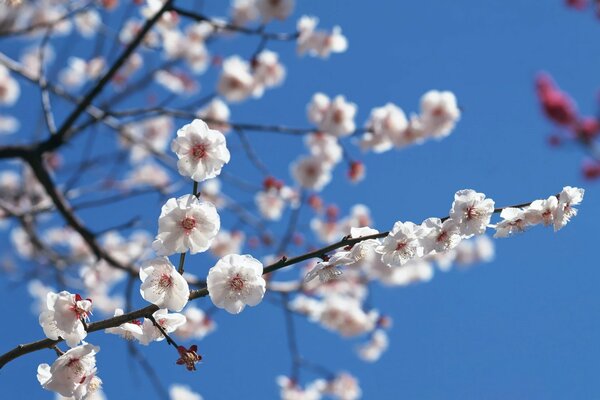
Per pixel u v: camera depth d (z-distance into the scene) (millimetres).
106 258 1212
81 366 836
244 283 837
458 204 859
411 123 1593
